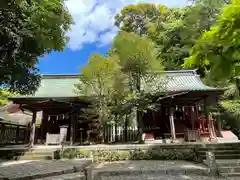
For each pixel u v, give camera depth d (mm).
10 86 7406
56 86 14961
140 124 11930
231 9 1548
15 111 19641
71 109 13117
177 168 7199
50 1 6703
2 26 5535
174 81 14773
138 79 12062
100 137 12648
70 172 6973
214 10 11375
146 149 9883
